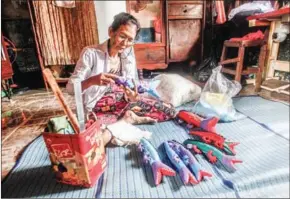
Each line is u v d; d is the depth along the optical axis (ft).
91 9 7.15
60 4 6.95
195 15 7.26
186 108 4.66
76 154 2.30
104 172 2.76
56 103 6.12
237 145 3.02
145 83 4.48
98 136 2.60
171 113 4.15
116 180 2.61
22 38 7.95
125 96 4.10
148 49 7.34
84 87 3.42
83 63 3.67
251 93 4.79
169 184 2.48
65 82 7.80
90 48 3.77
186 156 2.80
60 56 7.54
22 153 3.44
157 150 3.15
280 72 4.50
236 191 2.25
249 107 4.16
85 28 7.34
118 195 2.36
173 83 4.95
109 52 3.78
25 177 2.79
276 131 3.10
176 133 3.68
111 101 4.04
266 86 4.55
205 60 7.22
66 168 2.43
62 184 2.60
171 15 7.13
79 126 2.31
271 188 2.18
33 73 8.38
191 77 7.21
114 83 3.54
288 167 2.33
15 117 5.13
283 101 4.02
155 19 7.22
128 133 3.45
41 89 7.72
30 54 8.13
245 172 2.48
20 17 7.71
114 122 3.78
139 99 4.09
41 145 3.61
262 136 3.07
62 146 2.29
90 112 3.57
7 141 3.92
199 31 7.49
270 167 2.40
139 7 7.07
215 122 3.49
